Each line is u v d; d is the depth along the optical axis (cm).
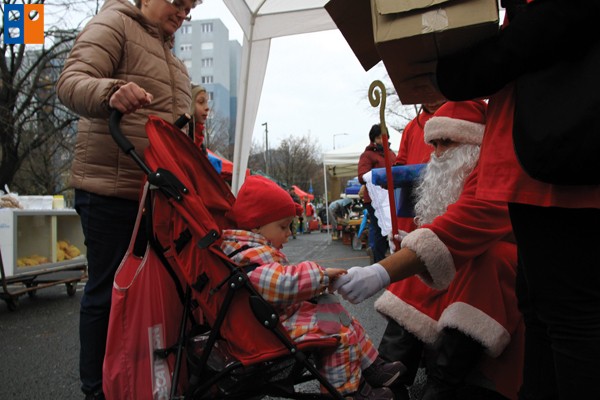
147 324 177
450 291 211
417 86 174
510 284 201
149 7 229
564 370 132
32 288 507
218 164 489
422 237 178
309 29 459
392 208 210
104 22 207
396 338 228
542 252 136
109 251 213
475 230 184
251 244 180
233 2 422
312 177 4625
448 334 204
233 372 159
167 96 228
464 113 213
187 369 179
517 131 127
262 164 4538
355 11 190
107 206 212
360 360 171
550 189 127
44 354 337
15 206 529
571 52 116
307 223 2389
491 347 191
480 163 151
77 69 191
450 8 129
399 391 226
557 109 115
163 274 184
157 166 172
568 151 111
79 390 267
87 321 209
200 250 168
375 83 202
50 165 2020
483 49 134
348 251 1078
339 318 170
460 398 221
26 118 1698
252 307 158
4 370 302
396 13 133
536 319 158
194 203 167
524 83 126
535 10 123
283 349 158
